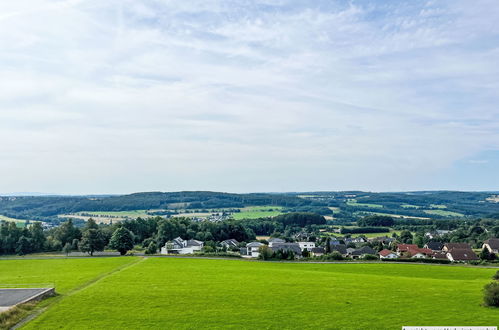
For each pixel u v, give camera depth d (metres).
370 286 63.34
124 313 46.31
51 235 173.50
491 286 50.75
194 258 117.00
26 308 47.84
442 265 101.19
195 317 44.78
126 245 137.50
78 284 65.94
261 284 64.88
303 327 41.38
